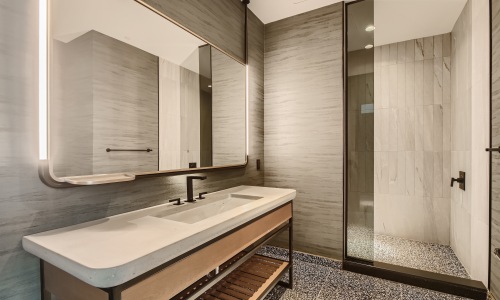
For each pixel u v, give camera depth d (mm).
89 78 1173
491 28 1757
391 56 3158
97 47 1207
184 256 987
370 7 2297
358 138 2359
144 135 1431
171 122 1604
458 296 1857
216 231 1118
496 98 1680
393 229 3182
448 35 2885
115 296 742
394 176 3164
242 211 1326
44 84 1014
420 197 3027
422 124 3006
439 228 2938
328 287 1981
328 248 2377
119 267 722
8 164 953
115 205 1312
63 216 1109
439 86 2926
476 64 2021
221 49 2043
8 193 953
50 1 1029
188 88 1733
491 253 1774
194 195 1820
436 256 2609
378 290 1938
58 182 1062
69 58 1101
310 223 2461
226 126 2119
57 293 952
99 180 1053
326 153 2371
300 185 2504
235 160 2230
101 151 1223
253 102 2525
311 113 2441
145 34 1438
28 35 1000
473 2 2094
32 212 1017
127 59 1343
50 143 1029
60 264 803
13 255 968
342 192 2301
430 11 2441
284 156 2586
